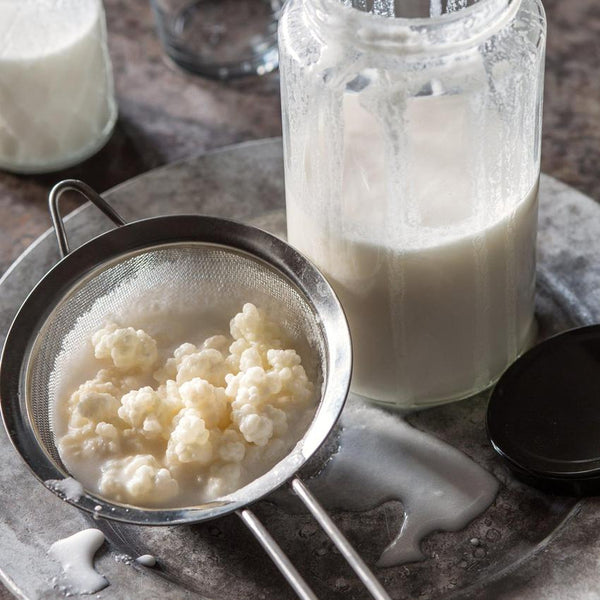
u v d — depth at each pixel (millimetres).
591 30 1044
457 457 834
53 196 838
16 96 949
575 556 785
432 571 795
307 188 810
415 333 823
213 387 803
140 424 801
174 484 785
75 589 785
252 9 1061
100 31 970
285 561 751
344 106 778
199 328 855
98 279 849
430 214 792
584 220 916
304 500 762
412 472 830
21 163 981
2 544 800
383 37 765
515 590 777
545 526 807
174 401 807
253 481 777
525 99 788
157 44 1069
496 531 808
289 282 833
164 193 950
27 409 805
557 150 977
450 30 762
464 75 771
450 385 846
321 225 810
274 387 804
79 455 799
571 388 827
